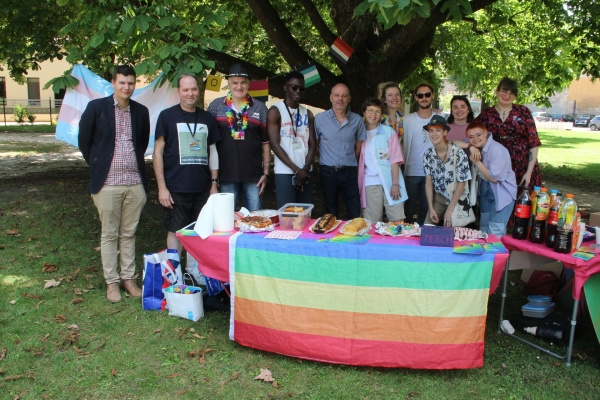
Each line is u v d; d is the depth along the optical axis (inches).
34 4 294.5
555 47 418.3
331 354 127.6
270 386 120.7
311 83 222.5
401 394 117.8
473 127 153.3
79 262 199.2
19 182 366.9
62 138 196.9
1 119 1291.8
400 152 178.5
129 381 121.6
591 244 137.7
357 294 125.1
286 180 174.1
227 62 289.7
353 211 183.9
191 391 118.3
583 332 147.3
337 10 267.7
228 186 173.3
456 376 125.3
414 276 121.9
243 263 133.5
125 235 168.4
